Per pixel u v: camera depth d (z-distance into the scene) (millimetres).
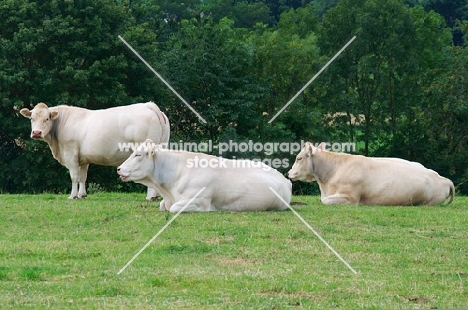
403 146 45875
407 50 47250
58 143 19906
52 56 37125
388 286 11227
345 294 10797
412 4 68625
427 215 16922
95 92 36750
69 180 36125
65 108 19969
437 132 42906
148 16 51312
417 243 14078
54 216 16344
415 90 47562
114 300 10398
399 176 18656
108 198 20578
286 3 79312
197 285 11117
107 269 12039
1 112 36031
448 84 42375
